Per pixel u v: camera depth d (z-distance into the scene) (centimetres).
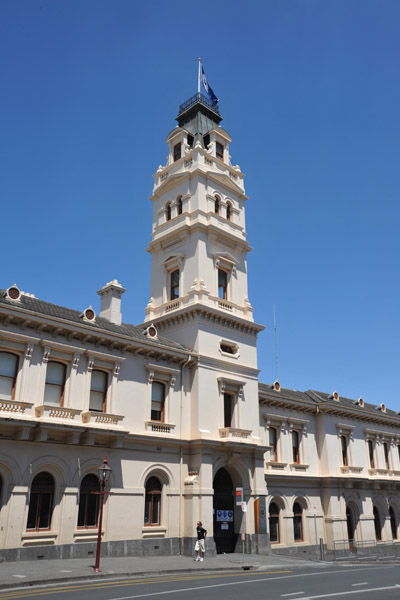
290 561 3114
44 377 2745
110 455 2947
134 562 2611
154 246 4203
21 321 2695
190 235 3934
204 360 3544
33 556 2491
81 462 2788
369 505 4784
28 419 2558
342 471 4575
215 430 3459
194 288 3703
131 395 3153
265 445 3841
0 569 2158
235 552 3438
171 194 4259
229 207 4241
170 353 3362
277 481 4050
